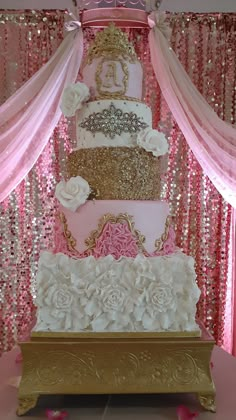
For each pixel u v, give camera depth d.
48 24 3.13
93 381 1.66
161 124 3.16
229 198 2.96
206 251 3.20
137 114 1.86
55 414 1.62
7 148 2.81
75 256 1.76
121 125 1.83
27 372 1.67
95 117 1.83
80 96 1.84
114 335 1.68
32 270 3.17
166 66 2.82
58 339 1.67
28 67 3.13
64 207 1.83
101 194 1.81
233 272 3.21
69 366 1.66
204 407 1.69
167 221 1.85
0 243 3.15
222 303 3.20
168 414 1.70
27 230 3.17
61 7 3.27
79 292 1.68
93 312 1.68
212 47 3.15
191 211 3.20
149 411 1.72
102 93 1.86
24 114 2.80
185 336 1.69
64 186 1.80
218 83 3.15
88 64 1.93
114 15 2.44
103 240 1.75
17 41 3.12
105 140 1.82
